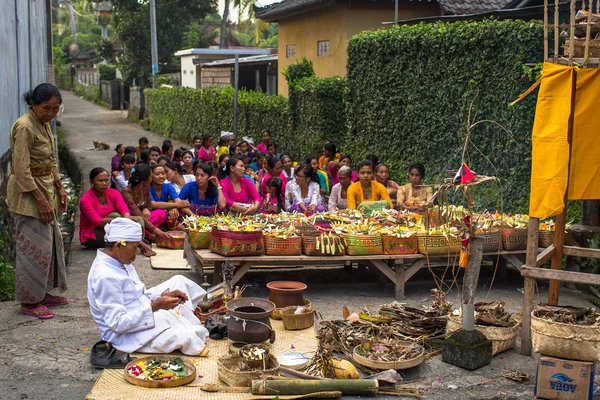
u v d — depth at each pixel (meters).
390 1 16.59
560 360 4.94
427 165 10.65
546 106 5.43
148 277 8.04
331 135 14.44
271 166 10.51
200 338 5.68
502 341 5.77
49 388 4.95
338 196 9.71
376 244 7.23
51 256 6.62
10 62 10.80
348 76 12.54
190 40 38.66
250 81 26.86
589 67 5.46
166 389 4.80
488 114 9.46
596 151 5.65
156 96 31.34
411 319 6.20
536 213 5.54
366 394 4.94
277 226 7.65
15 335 5.99
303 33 19.39
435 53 10.30
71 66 62.16
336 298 7.46
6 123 10.27
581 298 7.50
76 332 6.11
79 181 17.98
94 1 36.72
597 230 7.61
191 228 7.52
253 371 4.89
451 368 5.51
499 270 8.41
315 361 5.20
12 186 6.29
